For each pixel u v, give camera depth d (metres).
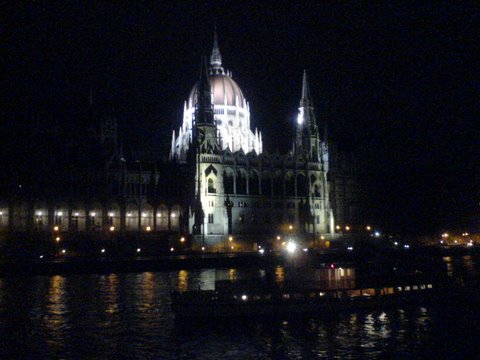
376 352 59.25
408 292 80.75
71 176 171.25
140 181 181.25
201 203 178.25
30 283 106.00
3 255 139.38
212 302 71.31
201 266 130.88
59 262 119.75
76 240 161.50
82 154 181.12
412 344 62.00
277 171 198.88
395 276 81.19
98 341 63.72
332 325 69.81
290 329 68.06
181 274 120.62
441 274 86.38
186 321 70.81
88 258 138.25
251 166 193.50
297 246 171.12
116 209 175.62
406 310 77.94
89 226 170.88
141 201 180.25
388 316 74.38
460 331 66.88
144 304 84.38
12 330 68.69
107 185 174.12
